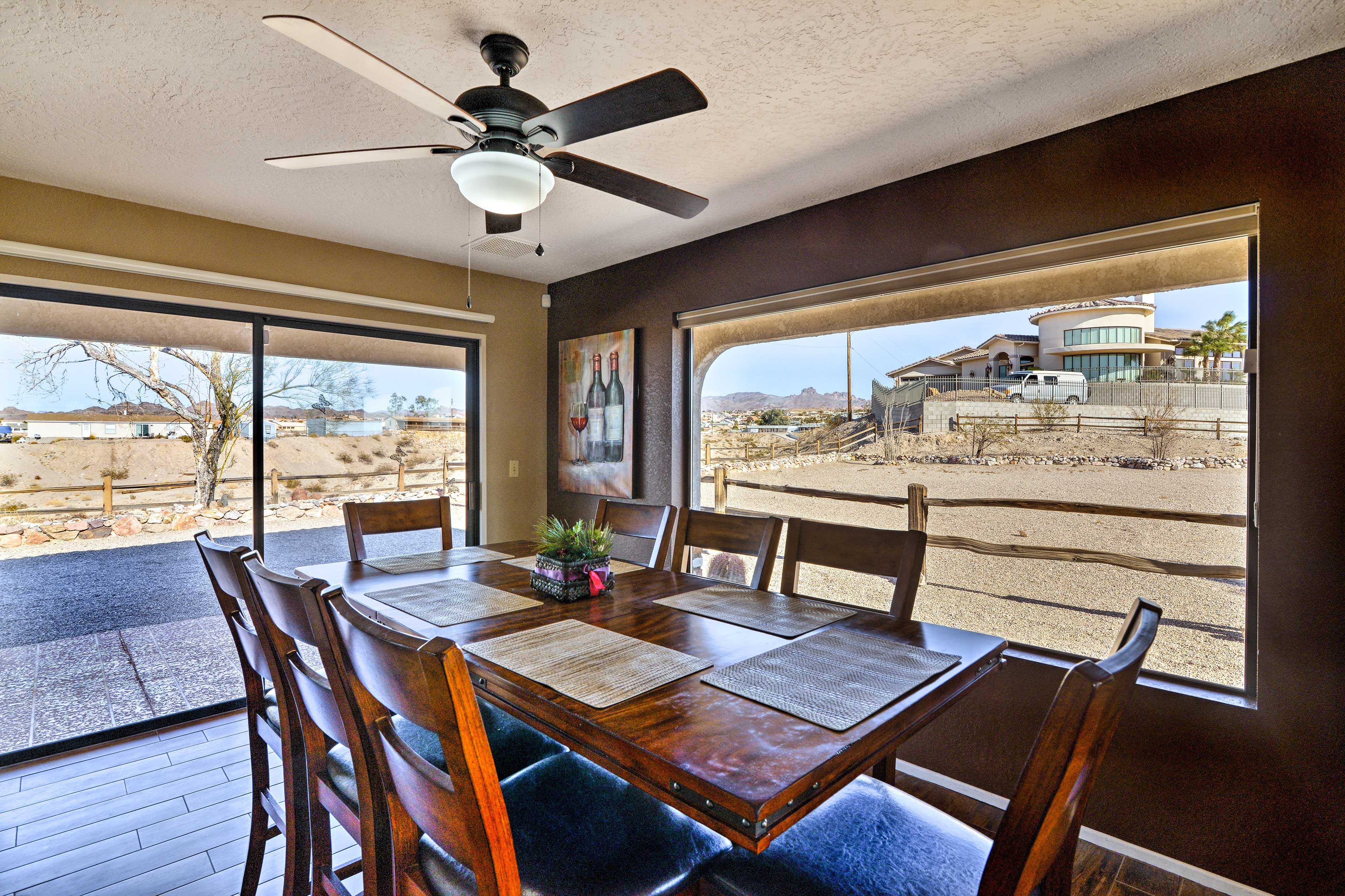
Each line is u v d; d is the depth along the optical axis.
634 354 3.57
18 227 2.44
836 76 1.79
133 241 2.69
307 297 3.16
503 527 3.97
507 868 0.88
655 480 3.50
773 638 1.46
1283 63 1.69
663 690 1.15
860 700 1.11
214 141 2.14
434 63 1.72
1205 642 1.92
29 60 1.67
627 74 1.78
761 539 2.10
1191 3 1.46
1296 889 1.66
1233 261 1.84
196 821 2.02
